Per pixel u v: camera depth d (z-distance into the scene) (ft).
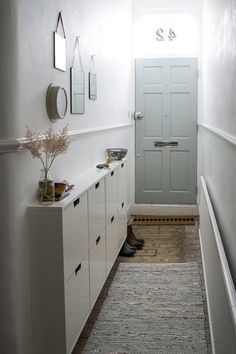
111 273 13.41
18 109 7.22
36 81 8.22
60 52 9.51
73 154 10.71
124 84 18.24
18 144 7.02
